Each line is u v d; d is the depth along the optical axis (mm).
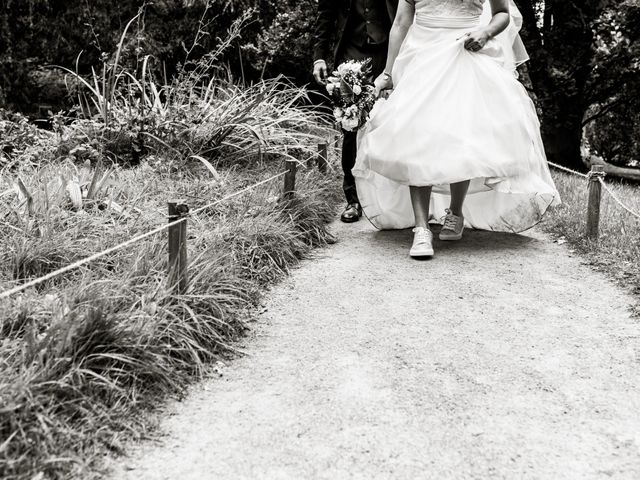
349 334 2959
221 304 2982
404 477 1925
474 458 2021
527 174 4043
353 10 4895
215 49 9867
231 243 3660
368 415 2268
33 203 3709
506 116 3982
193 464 1978
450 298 3396
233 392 2432
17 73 9391
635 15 10883
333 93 4523
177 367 2523
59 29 9547
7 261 3135
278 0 10555
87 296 2648
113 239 3475
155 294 2715
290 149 6223
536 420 2246
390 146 3957
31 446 1877
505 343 2867
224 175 5277
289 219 4371
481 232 4766
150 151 5770
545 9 11703
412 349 2801
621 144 20000
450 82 3998
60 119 6156
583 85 12070
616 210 5117
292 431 2166
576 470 1968
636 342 2871
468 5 4109
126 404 2223
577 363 2678
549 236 4715
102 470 1916
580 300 3385
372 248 4340
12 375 2068
